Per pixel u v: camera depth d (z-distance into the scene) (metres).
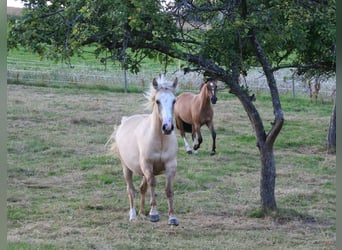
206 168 15.92
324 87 31.00
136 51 10.51
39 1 9.65
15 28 9.24
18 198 12.61
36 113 23.52
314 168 16.45
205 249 9.48
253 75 33.12
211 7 10.30
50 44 9.66
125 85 31.30
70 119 22.66
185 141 18.48
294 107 28.56
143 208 11.57
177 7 9.96
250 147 19.27
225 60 10.95
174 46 10.25
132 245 9.57
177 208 12.17
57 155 17.09
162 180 14.63
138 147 10.78
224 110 27.31
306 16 10.00
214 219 11.45
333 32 9.98
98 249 9.36
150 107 10.58
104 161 16.33
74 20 9.27
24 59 39.84
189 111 18.64
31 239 9.77
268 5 10.57
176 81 10.40
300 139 20.50
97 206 12.14
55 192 13.30
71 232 10.33
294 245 9.88
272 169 11.80
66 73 32.88
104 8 9.29
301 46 10.41
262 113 26.50
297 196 13.27
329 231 10.78
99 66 37.53
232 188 13.94
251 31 10.74
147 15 9.24
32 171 15.08
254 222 11.30
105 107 26.11
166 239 10.05
